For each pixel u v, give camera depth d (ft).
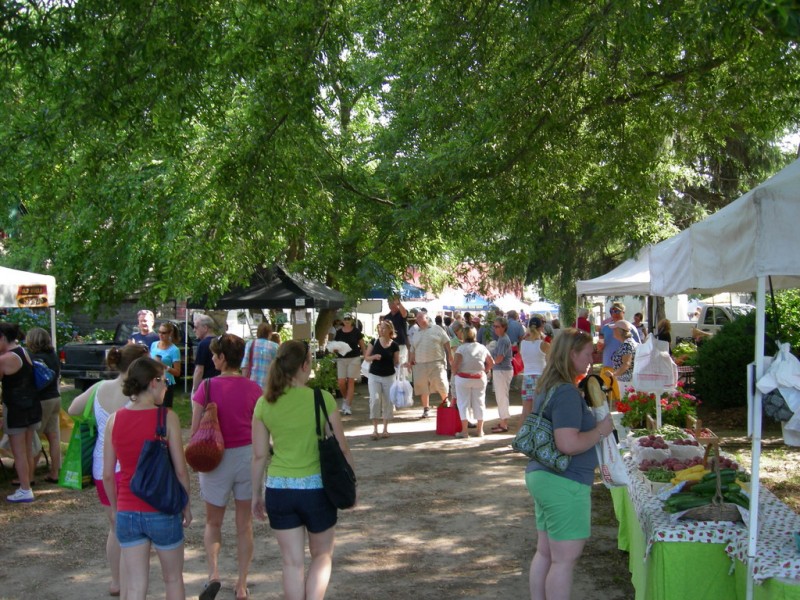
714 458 16.35
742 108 39.50
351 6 39.04
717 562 14.74
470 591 18.75
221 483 17.80
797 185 12.28
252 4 29.91
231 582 19.61
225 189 31.71
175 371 33.30
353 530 24.02
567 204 45.55
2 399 27.89
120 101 27.71
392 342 39.91
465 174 36.94
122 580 14.62
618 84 36.78
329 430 15.14
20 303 32.55
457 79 35.37
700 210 68.69
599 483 29.27
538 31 32.81
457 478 30.71
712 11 24.47
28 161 32.55
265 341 33.88
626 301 106.73
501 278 80.59
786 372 13.10
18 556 21.90
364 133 59.93
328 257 46.06
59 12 25.67
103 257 52.75
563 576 14.61
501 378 41.32
